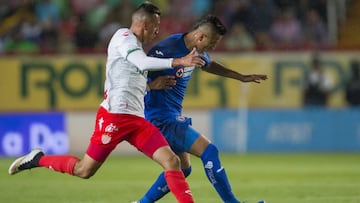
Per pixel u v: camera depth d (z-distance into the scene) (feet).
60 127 202.80
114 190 122.42
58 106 205.26
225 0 233.55
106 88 82.38
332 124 209.97
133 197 113.39
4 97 205.05
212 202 107.34
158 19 82.53
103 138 81.71
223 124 208.03
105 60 205.36
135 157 197.77
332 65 209.97
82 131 204.23
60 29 225.97
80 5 230.07
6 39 224.94
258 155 199.41
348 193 117.91
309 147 210.38
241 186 128.98
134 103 81.66
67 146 203.41
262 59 208.54
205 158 87.86
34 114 200.95
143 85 82.43
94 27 225.56
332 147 210.38
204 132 208.03
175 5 232.53
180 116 89.25
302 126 209.97
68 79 205.26
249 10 230.89
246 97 208.74
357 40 238.68
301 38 232.53
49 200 109.60
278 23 231.71
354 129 210.18
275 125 209.36
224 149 208.23
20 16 230.68
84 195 115.75
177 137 88.02
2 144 199.72
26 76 205.05
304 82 209.56
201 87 207.62
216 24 86.84
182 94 90.22
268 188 125.59
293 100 209.97
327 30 236.02
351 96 209.77
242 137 208.74
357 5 247.91
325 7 237.04
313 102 209.97
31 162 88.58
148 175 149.18
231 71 94.38
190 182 135.13
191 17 231.09
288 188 125.49
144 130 81.35
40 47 223.92
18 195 115.34
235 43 223.92
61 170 86.28
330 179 140.46
